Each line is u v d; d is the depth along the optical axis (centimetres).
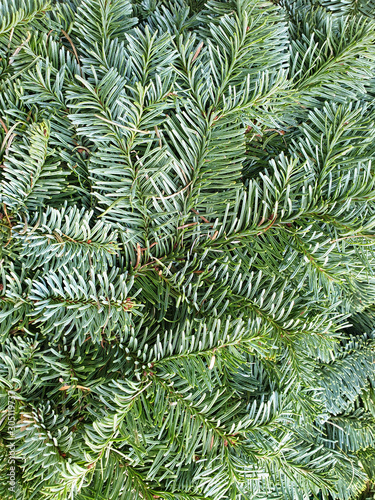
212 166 60
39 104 57
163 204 60
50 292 56
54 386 57
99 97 56
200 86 59
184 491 56
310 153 64
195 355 57
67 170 59
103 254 57
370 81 67
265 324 57
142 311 61
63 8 61
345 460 78
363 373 76
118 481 55
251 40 60
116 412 56
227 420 60
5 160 56
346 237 61
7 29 56
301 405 60
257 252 61
